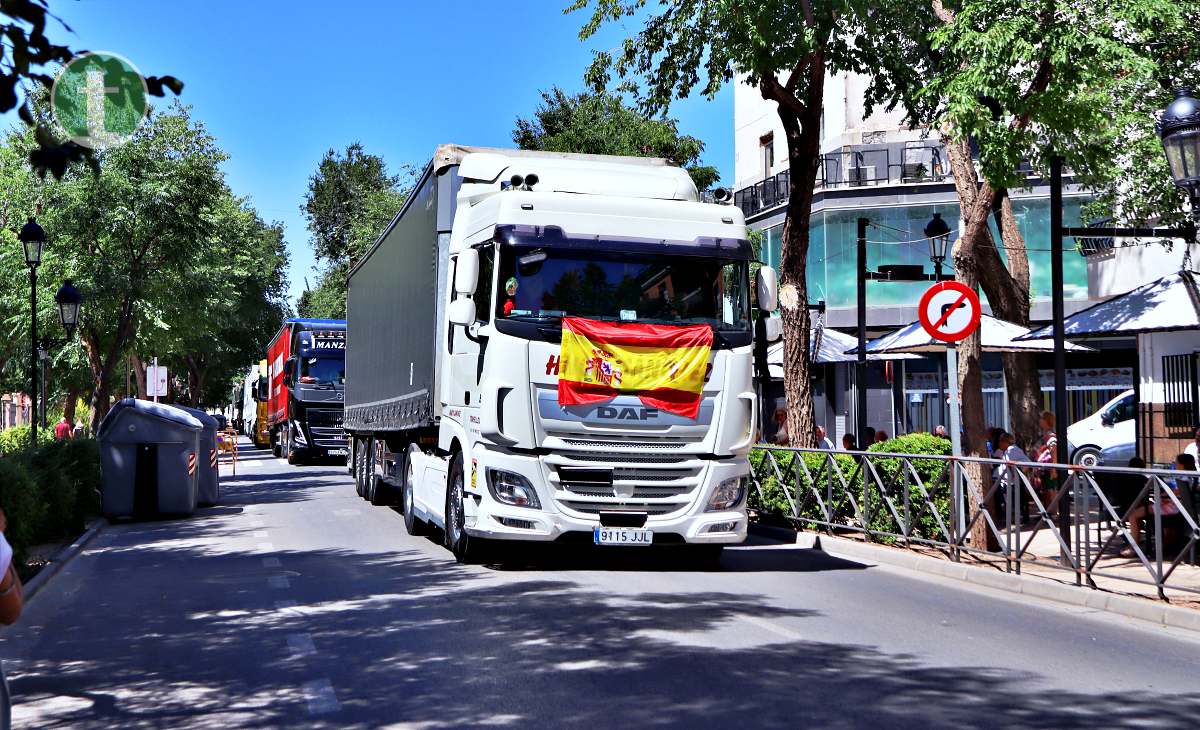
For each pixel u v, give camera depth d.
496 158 14.07
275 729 6.05
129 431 19.38
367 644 8.26
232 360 66.81
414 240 16.11
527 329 11.88
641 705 6.38
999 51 13.94
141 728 6.16
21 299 32.03
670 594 10.59
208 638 8.71
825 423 36.25
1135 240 22.23
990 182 14.38
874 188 34.00
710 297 12.39
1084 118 14.09
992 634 8.77
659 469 12.03
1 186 31.61
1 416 57.44
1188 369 19.23
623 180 13.25
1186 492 9.84
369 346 21.05
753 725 5.95
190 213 31.84
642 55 18.20
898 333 18.69
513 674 7.19
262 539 15.95
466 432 12.63
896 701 6.50
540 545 14.71
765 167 40.25
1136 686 7.04
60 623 9.64
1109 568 10.64
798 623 9.06
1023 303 19.14
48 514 15.77
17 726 6.27
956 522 12.72
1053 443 19.92
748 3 15.93
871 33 17.09
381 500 21.59
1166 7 14.07
